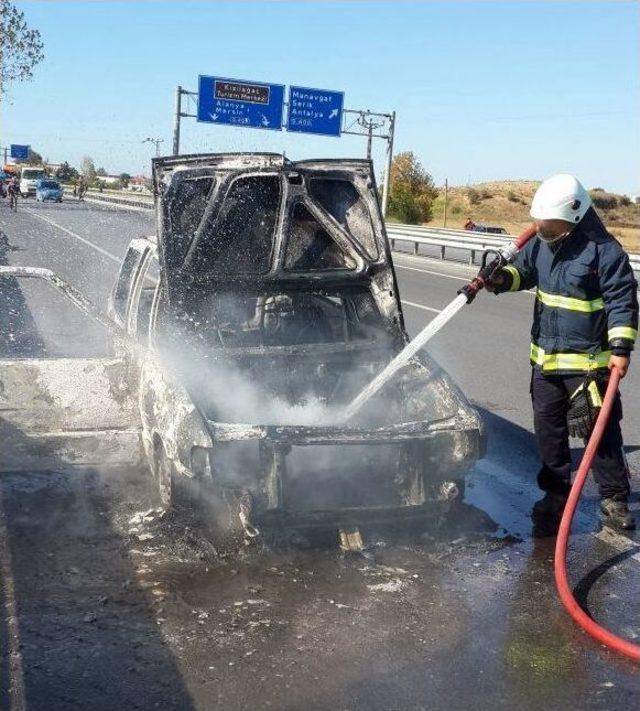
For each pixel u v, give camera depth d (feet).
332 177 18.31
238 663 11.21
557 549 13.65
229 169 17.38
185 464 13.93
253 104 108.88
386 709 10.32
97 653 11.30
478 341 37.29
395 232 93.81
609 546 15.69
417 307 47.60
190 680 10.78
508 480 19.17
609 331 15.42
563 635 12.35
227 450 14.11
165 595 13.02
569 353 16.11
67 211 131.64
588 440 16.12
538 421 16.99
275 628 12.18
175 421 14.19
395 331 18.24
